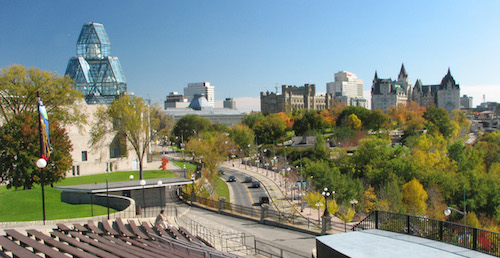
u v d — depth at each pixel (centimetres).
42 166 2659
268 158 13350
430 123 19312
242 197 7731
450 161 11325
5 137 5291
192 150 10100
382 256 1722
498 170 11088
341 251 1803
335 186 7581
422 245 1875
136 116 7512
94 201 4772
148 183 5319
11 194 4872
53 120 6125
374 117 18800
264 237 3678
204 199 5666
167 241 2553
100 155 8388
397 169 9088
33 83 6575
